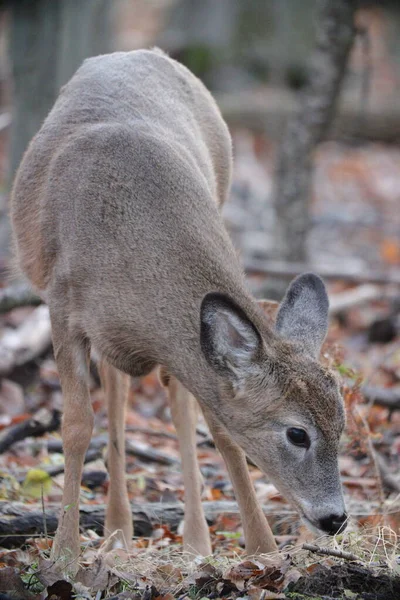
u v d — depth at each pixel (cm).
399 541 1019
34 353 1583
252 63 3912
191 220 984
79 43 2061
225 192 1262
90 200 985
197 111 1197
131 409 1550
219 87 3831
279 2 3938
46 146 1070
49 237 1019
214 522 1148
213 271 968
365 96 1888
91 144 1014
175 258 964
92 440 1289
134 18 4538
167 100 1132
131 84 1109
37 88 2042
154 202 979
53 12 2036
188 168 1021
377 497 1170
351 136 3594
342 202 3008
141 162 995
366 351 1828
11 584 834
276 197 1992
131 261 964
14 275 1143
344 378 1163
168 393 1112
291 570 888
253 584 874
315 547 911
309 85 1942
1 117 2323
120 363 1005
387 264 2453
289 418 928
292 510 1133
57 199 1012
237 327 906
